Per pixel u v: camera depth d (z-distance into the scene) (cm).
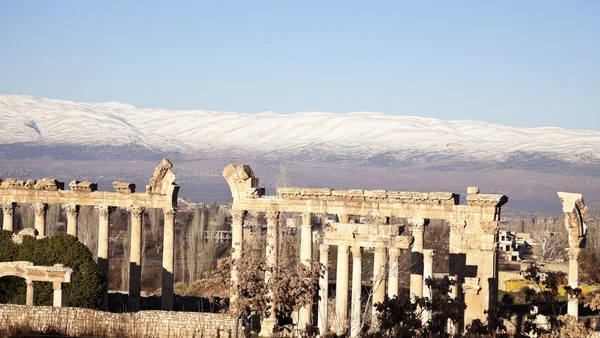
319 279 11188
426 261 11462
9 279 11662
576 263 11675
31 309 10362
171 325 10606
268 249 12238
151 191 12938
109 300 13462
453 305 7806
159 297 14075
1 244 11925
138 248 12975
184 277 19275
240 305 10388
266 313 10906
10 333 9956
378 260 10519
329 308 11725
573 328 7462
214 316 10656
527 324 7725
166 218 12875
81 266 11731
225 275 10781
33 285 11206
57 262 11662
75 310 10425
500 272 18550
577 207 11669
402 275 15700
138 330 10519
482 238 11738
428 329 7844
